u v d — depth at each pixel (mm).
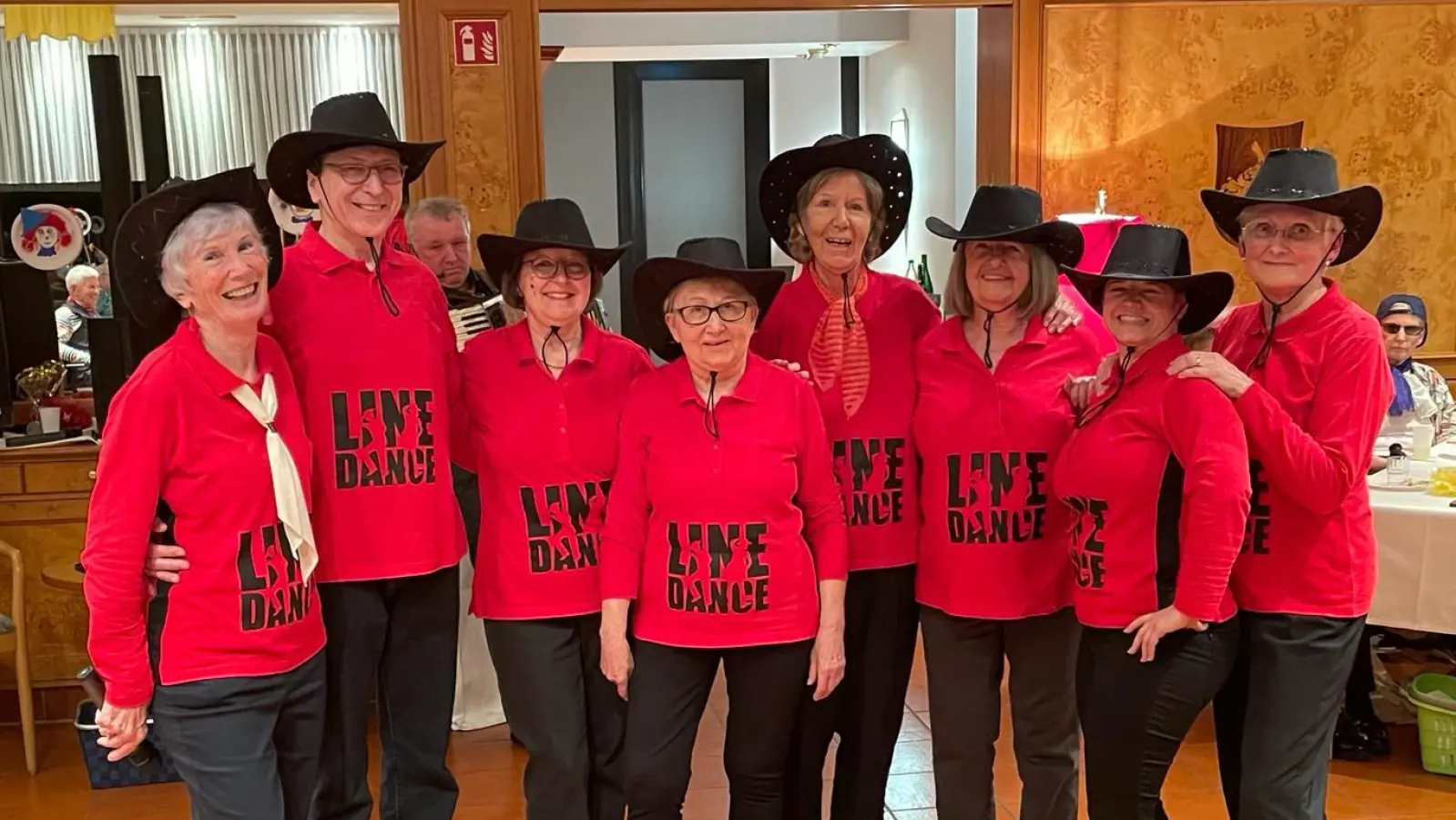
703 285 2227
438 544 2320
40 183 7883
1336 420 2111
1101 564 2160
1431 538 3209
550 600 2346
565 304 2305
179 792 3543
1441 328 4852
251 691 2027
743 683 2299
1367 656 3590
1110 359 2227
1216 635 2127
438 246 3793
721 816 3254
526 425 2328
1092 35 4480
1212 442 2027
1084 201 4574
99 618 1915
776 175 2525
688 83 8305
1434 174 4727
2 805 3471
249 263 1946
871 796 2568
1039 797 2484
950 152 6156
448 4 4219
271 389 2059
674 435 2273
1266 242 2154
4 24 7027
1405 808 3260
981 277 2338
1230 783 2400
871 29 6773
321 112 2248
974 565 2363
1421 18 4613
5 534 3996
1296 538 2162
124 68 7832
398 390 2256
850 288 2521
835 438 2482
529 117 4301
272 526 2049
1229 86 4574
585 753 2402
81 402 4273
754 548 2246
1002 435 2344
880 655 2525
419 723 2396
